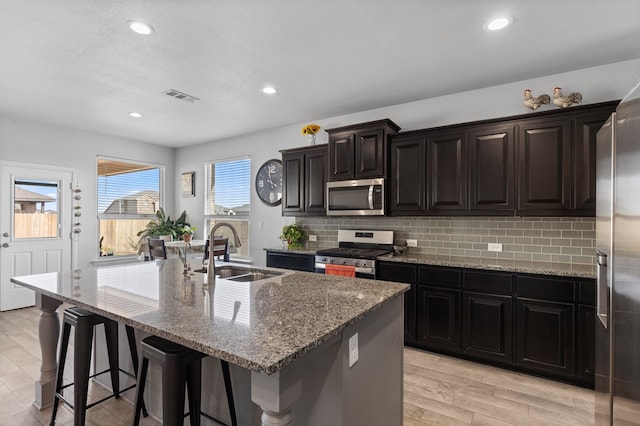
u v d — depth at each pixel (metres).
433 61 2.78
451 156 3.18
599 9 2.07
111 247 5.39
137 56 2.70
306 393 1.40
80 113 4.16
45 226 4.65
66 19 2.19
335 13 2.13
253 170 5.12
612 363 1.58
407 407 2.25
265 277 2.53
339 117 4.26
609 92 2.81
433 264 3.04
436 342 3.04
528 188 2.82
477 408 2.24
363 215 3.61
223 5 2.04
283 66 2.87
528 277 2.63
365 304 1.56
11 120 4.35
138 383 1.60
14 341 3.29
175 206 6.20
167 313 1.44
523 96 3.15
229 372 1.68
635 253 1.31
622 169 1.46
